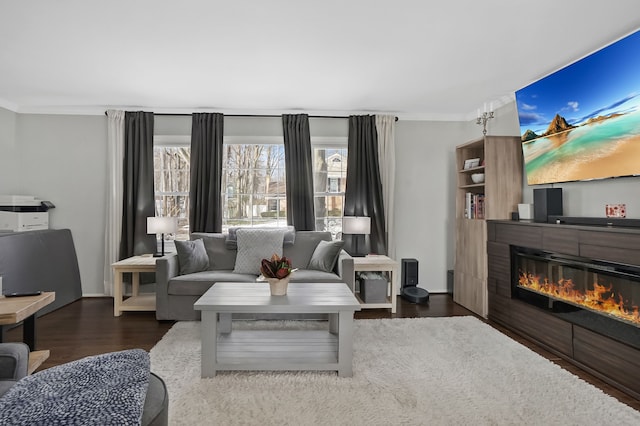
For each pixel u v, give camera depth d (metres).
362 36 2.73
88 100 4.31
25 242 3.82
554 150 3.17
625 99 2.49
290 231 4.25
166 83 3.73
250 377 2.39
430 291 4.96
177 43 2.85
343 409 2.01
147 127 4.58
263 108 4.66
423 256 4.95
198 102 4.39
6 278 3.53
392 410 2.01
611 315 2.34
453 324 3.52
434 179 4.95
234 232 4.20
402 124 4.91
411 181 4.92
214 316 2.39
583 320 2.57
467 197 4.28
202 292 3.57
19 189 4.59
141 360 1.46
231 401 2.09
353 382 2.33
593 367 2.47
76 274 4.54
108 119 4.57
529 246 3.13
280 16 2.45
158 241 4.84
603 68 2.61
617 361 2.28
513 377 2.40
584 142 2.85
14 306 2.14
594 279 2.49
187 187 4.87
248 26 2.59
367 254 4.65
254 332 3.00
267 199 4.92
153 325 3.54
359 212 4.70
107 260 4.58
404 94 4.11
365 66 3.30
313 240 4.25
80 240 4.64
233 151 4.88
